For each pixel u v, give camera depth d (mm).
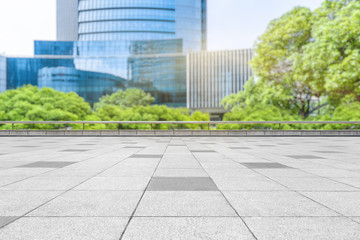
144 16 126000
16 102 32438
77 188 4219
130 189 4172
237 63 90312
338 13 24766
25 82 85938
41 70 86125
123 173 5496
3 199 3598
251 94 38656
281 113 30938
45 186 4344
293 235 2457
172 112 40562
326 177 5145
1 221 2781
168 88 89562
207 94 93062
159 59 89375
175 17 129500
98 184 4504
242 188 4266
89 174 5371
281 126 27812
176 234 2475
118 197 3713
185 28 131000
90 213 3041
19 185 4410
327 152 9461
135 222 2771
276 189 4207
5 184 4480
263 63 33719
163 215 2990
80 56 87375
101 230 2555
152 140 15602
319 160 7461
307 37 30984
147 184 4516
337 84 23531
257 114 28578
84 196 3756
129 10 125625
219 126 30672
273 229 2600
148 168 6105
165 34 128000
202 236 2430
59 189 4152
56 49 92188
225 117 31609
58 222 2762
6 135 19594
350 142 14180
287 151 9750
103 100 72062
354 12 22375
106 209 3188
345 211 3148
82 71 86938
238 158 7824
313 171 5785
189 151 9672
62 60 86438
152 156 8227
